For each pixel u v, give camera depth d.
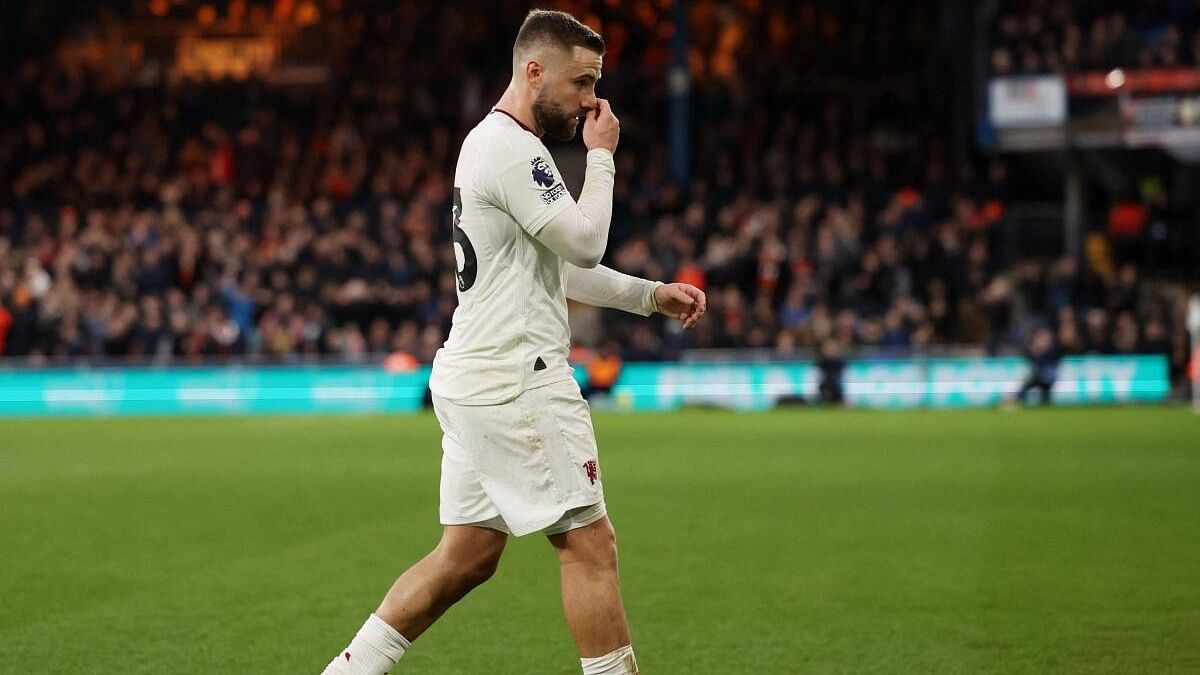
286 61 118.19
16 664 19.59
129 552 29.66
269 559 28.72
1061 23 96.50
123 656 20.08
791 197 98.00
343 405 81.44
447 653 20.34
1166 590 24.66
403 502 38.31
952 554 28.81
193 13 119.94
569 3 114.44
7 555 29.27
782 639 21.06
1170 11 97.25
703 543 30.56
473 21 113.25
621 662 14.81
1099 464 47.00
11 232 98.50
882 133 102.31
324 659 19.94
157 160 103.12
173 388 82.00
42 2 118.56
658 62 114.56
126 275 86.69
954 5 107.31
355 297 84.81
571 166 101.06
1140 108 91.44
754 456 51.12
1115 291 85.12
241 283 88.44
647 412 77.62
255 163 102.81
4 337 84.62
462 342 14.80
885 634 21.33
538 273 14.73
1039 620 22.22
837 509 36.12
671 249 88.12
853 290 87.62
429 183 100.31
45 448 56.78
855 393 80.00
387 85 112.56
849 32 110.56
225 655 20.16
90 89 109.81
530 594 24.67
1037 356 78.69
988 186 98.81
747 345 81.50
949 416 71.31
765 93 105.88
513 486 14.58
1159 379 78.81
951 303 87.50
